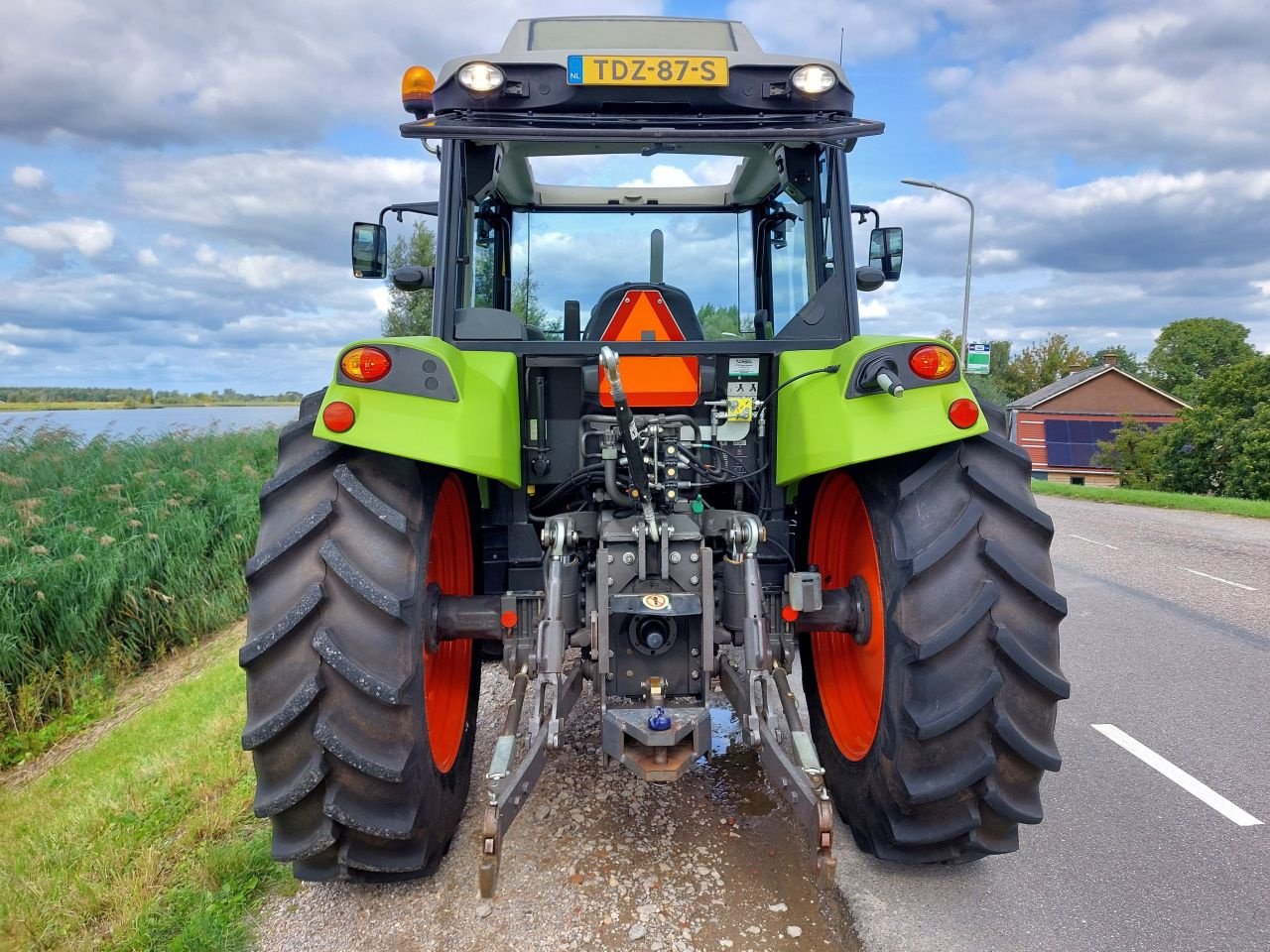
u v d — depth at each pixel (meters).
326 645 2.04
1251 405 33.97
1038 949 2.26
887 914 2.37
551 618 2.35
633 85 2.45
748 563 2.41
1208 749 3.69
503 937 2.27
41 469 8.66
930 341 2.26
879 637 2.67
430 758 2.25
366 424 2.12
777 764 2.16
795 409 2.58
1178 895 2.53
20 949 2.40
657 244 3.37
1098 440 47.00
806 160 2.95
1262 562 8.55
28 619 6.24
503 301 3.38
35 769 5.09
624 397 2.25
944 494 2.27
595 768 3.31
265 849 2.73
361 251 3.38
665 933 2.28
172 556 7.37
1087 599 6.76
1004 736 2.16
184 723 4.43
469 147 2.87
